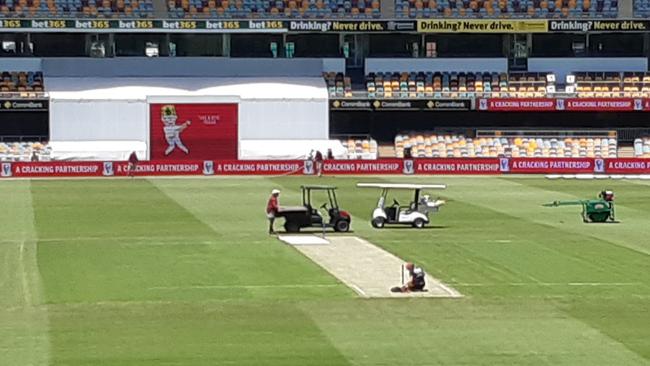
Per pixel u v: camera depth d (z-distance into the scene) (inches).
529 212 3090.6
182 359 1556.3
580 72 4803.2
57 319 1774.1
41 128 4658.0
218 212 3065.9
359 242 2512.3
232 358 1560.0
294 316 1796.3
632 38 4899.1
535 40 4872.0
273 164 4185.5
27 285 2027.6
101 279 2084.2
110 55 4746.6
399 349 1608.0
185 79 4690.0
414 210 2800.2
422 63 4805.6
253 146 4471.0
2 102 4439.0
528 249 2431.1
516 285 2038.6
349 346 1621.6
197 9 4753.9
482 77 4773.6
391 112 4790.8
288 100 4549.7
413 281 1979.6
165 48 4778.5
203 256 2330.2
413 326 1738.4
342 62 4790.8
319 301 1898.4
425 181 3941.9
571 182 3941.9
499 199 3415.4
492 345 1632.6
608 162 4215.1
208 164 4163.4
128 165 4124.0
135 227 2765.7
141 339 1656.0
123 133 4490.7
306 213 2672.2
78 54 4744.1
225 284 2032.5
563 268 2206.0
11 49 4717.0
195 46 4790.8
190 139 4488.2
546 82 4746.6
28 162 4082.2
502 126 4803.2
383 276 2112.5
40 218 2938.0
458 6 4854.8
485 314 1817.2
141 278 2092.8
